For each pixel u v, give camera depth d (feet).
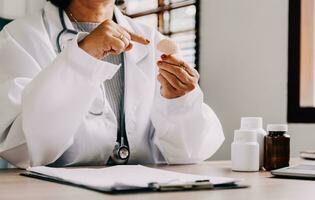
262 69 6.41
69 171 2.66
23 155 3.69
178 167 3.58
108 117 4.07
